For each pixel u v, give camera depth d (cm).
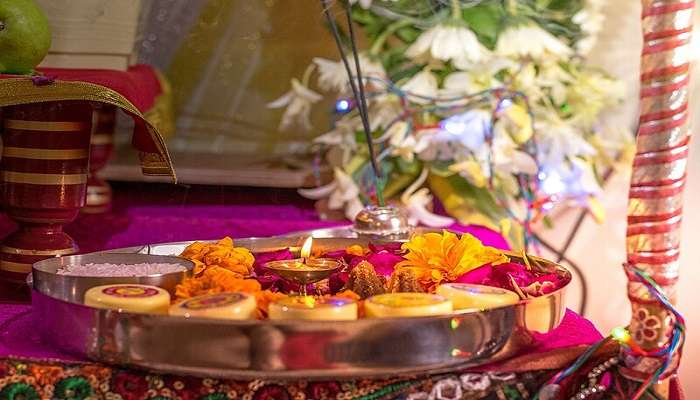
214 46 185
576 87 156
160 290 92
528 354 92
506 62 148
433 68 148
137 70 147
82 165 114
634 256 89
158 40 184
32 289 95
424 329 87
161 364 87
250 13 184
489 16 147
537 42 146
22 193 112
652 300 88
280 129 188
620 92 160
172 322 86
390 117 149
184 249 112
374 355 86
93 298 90
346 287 99
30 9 116
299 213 162
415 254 104
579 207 177
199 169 176
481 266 102
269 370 86
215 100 187
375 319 86
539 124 153
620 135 167
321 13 182
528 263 107
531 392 91
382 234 118
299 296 93
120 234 150
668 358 88
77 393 90
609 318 179
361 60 149
